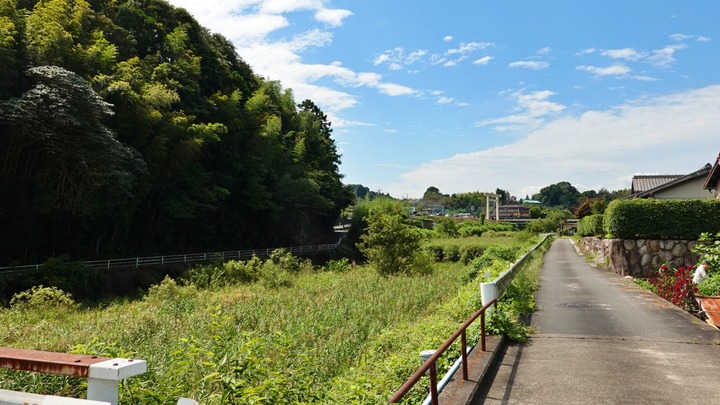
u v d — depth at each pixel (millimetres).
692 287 12492
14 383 5609
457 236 69750
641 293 14422
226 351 5398
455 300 11836
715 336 8734
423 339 8680
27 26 26047
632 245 19703
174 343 9562
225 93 50656
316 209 61344
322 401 5801
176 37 44688
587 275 19734
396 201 71062
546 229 89062
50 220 27750
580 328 9500
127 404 3939
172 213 35719
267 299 17203
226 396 4215
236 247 47219
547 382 6195
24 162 25719
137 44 43312
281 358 7641
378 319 13078
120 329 11234
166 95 32312
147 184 31391
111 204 28250
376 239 29984
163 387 5008
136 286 26391
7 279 20203
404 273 28547
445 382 5508
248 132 47812
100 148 25578
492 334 8438
